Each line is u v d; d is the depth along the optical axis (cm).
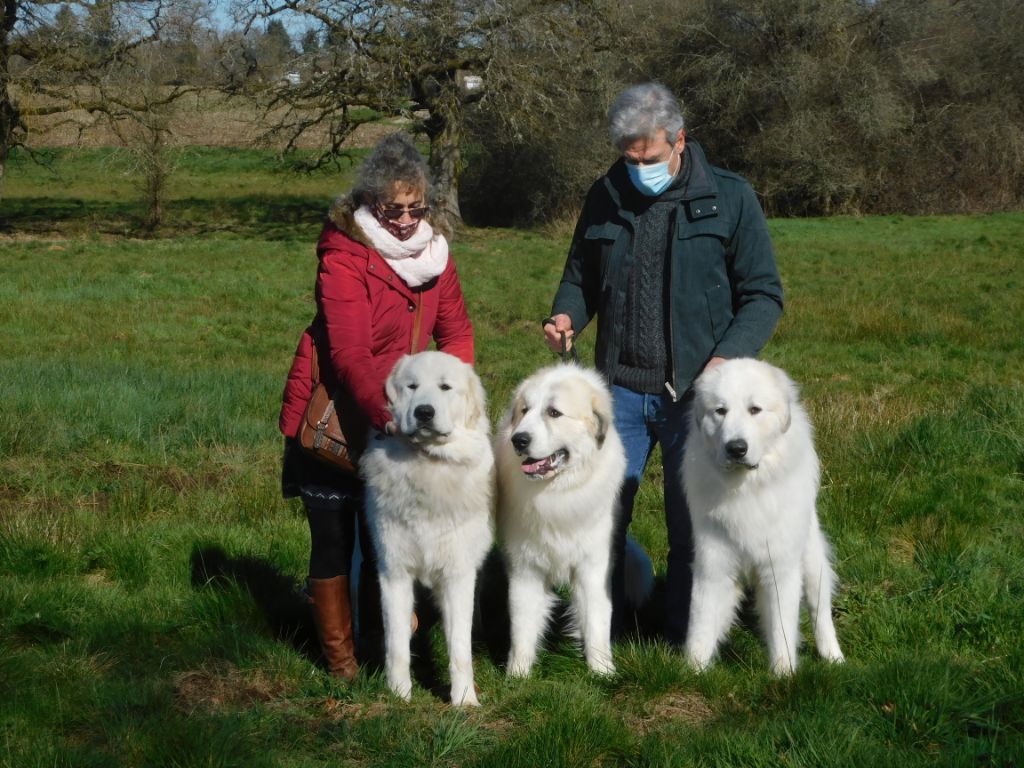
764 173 3484
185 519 578
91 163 4353
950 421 716
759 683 376
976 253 2241
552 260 2336
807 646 435
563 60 2544
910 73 3372
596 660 402
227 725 342
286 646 414
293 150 2833
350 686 387
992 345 1249
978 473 637
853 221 3188
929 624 434
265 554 518
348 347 371
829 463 663
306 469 394
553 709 358
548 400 379
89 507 606
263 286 1830
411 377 356
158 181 2920
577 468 385
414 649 441
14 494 622
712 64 3325
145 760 326
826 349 1255
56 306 1551
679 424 429
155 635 423
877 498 587
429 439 353
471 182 3444
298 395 396
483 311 1639
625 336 432
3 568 488
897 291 1709
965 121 3503
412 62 2562
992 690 354
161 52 2573
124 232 2823
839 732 326
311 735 347
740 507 379
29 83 2430
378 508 371
